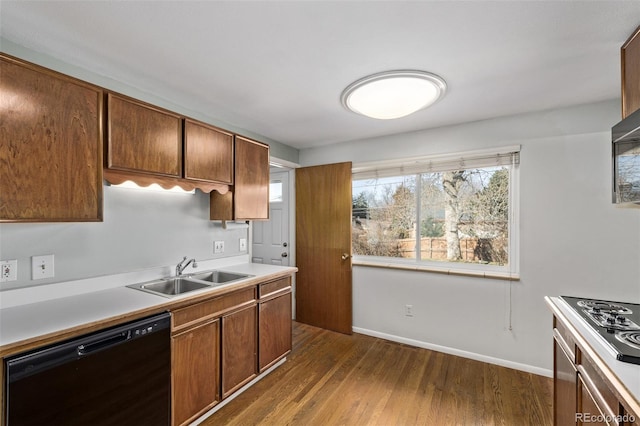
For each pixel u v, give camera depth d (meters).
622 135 1.26
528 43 1.43
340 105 2.24
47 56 1.55
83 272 1.75
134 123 1.68
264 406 1.99
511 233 2.51
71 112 1.41
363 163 3.17
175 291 2.19
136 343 1.44
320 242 3.43
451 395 2.09
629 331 1.21
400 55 1.54
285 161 3.41
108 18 1.25
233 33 1.36
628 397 0.83
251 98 2.11
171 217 2.25
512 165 2.49
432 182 2.93
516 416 1.87
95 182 1.49
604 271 2.12
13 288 1.48
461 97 2.06
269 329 2.37
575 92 1.98
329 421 1.84
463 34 1.36
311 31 1.35
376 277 3.11
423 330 2.85
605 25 1.28
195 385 1.77
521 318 2.41
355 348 2.86
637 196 1.15
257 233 3.94
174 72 1.74
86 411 1.26
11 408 1.06
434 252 2.91
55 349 1.17
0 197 1.20
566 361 1.42
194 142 2.03
